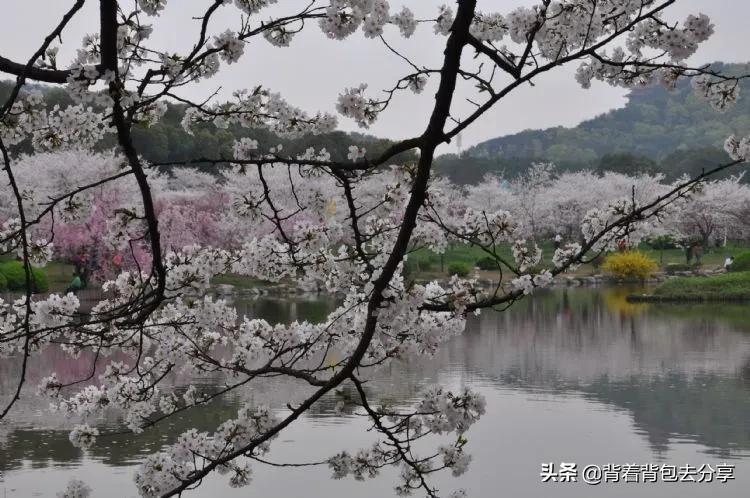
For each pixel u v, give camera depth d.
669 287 31.61
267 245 3.90
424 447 9.45
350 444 9.52
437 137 2.82
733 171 69.31
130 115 2.66
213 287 32.81
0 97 31.00
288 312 24.48
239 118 3.74
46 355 16.06
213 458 3.86
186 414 10.84
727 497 7.86
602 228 3.50
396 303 3.13
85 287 29.33
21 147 35.66
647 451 9.48
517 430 10.41
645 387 13.34
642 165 70.69
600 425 10.67
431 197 3.76
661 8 2.72
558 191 56.44
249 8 3.44
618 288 39.12
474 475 8.51
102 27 2.60
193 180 44.31
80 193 3.68
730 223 53.81
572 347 18.31
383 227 3.83
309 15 3.10
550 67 2.78
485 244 3.58
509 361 16.09
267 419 3.92
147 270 29.17
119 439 9.66
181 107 50.22
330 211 3.93
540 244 59.53
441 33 3.91
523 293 3.28
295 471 8.59
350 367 3.08
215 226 37.53
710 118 138.75
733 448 9.60
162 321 4.17
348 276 3.95
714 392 12.90
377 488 8.09
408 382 13.48
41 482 8.04
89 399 4.52
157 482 3.75
